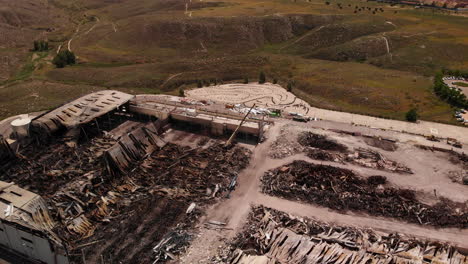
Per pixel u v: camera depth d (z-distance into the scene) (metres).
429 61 125.69
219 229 51.66
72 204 54.25
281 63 126.81
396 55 130.50
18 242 47.12
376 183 61.03
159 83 115.94
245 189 60.19
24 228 45.38
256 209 55.47
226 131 77.31
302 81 112.31
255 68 123.62
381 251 46.09
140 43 152.62
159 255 47.00
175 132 79.00
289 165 66.38
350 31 151.00
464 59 127.00
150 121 83.75
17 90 107.00
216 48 150.00
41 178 60.84
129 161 65.31
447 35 142.38
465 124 83.69
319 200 57.16
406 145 73.44
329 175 62.19
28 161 65.44
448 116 88.19
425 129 81.44
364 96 99.12
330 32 151.38
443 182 61.69
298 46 149.88
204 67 124.31
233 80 117.81
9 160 65.44
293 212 54.88
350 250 46.69
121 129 80.12
